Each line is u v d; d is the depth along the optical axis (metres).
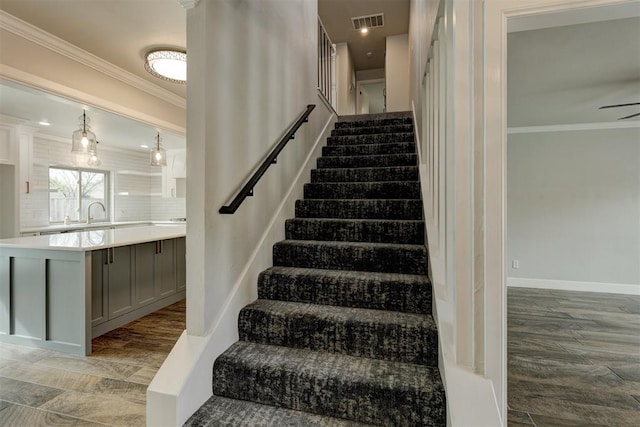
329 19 5.50
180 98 4.25
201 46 1.48
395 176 2.90
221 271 1.62
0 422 1.63
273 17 2.27
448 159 1.39
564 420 1.80
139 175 7.43
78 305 2.44
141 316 3.22
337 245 2.13
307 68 3.05
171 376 1.34
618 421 1.80
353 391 1.33
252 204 1.96
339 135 4.01
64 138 5.69
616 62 2.84
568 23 1.13
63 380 2.05
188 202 1.50
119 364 2.27
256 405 1.43
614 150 4.69
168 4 2.26
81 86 2.98
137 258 3.19
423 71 2.69
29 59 2.53
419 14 3.25
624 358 2.56
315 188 2.85
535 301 4.21
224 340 1.60
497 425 1.08
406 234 2.21
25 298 2.59
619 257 4.67
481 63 1.17
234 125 1.75
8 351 2.49
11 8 2.29
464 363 1.21
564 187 4.87
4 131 4.53
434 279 1.61
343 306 1.82
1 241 2.79
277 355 1.57
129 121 3.71
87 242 2.74
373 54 6.90
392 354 1.52
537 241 4.96
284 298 1.92
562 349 2.73
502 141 1.14
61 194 5.95
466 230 1.20
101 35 2.67
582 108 4.06
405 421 1.27
